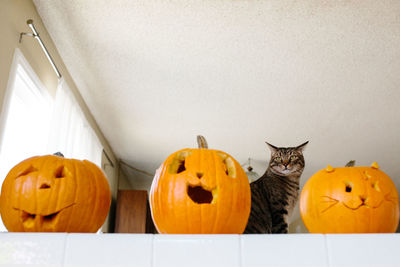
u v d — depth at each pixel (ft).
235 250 2.26
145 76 8.89
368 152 13.20
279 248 2.26
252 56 8.13
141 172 15.83
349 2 6.63
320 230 3.01
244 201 2.97
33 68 6.66
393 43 7.74
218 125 11.42
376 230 2.90
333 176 3.10
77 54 8.10
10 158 6.80
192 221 2.79
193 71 8.66
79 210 2.96
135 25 7.18
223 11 6.83
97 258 2.25
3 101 5.48
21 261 2.23
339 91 9.51
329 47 7.87
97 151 10.45
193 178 2.87
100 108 10.45
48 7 6.79
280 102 10.04
